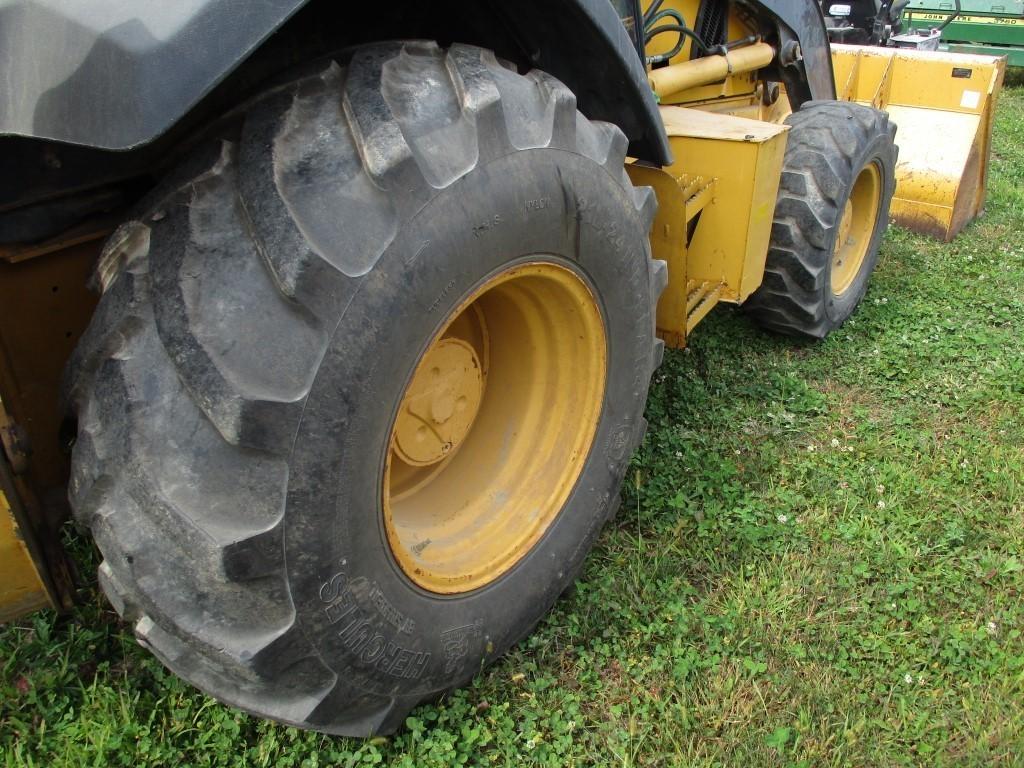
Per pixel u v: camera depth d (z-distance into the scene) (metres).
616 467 2.80
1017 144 9.02
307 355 1.72
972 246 5.95
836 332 4.72
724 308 4.96
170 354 1.68
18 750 2.25
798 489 3.44
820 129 4.23
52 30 1.50
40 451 2.16
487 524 2.57
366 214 1.77
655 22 3.81
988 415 3.95
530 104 2.12
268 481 1.74
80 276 2.11
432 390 2.43
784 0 4.57
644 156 2.93
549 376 2.65
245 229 1.74
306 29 2.08
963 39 12.41
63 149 1.87
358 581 1.97
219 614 1.81
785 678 2.59
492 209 1.99
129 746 2.30
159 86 1.45
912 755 2.41
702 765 2.34
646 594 2.86
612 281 2.48
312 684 2.01
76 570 2.57
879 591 2.94
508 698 2.52
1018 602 2.89
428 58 2.03
